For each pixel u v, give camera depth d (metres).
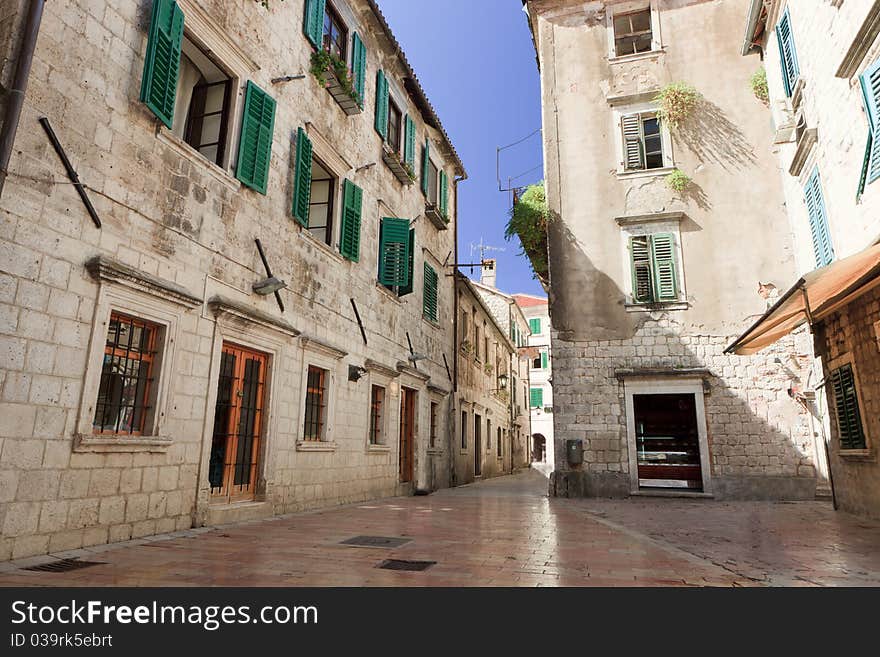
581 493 12.96
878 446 8.30
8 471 4.63
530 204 15.02
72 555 4.88
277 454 8.41
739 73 14.38
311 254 9.77
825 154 9.38
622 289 13.91
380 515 8.57
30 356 4.86
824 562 5.20
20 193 4.89
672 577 4.46
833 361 9.83
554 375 13.78
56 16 5.37
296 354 9.03
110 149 5.85
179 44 6.75
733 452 12.55
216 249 7.35
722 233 13.66
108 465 5.58
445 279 17.75
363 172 12.13
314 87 10.24
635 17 15.87
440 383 16.47
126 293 5.85
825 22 8.91
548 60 15.68
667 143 14.41
